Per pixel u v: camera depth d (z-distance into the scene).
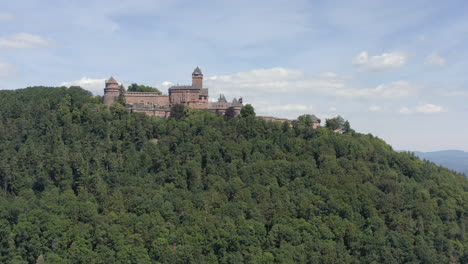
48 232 199.50
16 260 192.75
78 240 197.62
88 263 190.75
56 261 190.00
